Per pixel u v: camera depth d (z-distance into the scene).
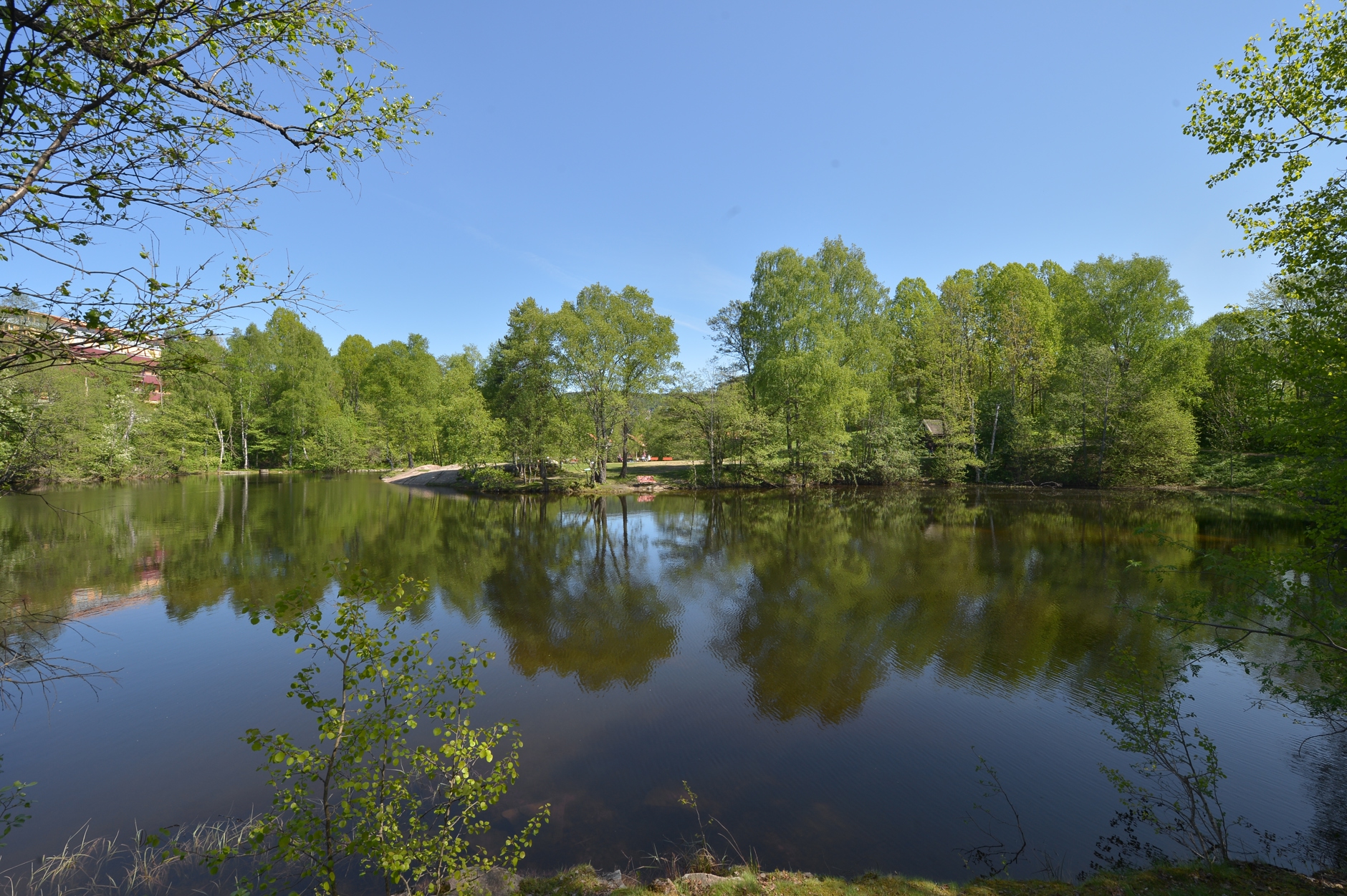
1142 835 6.39
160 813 6.77
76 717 9.21
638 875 5.68
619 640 12.61
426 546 22.03
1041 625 13.06
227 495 37.75
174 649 11.96
